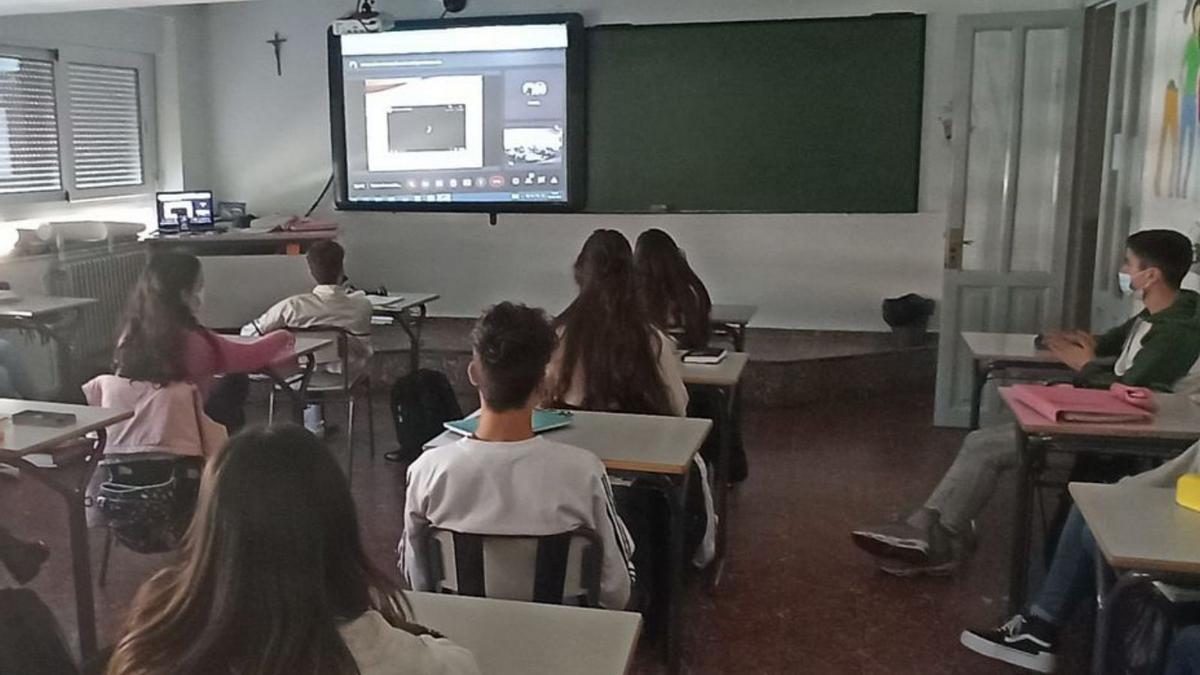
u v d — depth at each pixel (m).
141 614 1.07
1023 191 5.59
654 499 2.67
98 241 6.18
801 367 5.88
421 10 6.88
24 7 4.84
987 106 5.75
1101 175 5.39
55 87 6.23
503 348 2.03
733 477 4.21
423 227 7.20
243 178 7.38
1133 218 4.69
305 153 7.30
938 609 3.27
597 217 6.88
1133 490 2.28
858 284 6.60
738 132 6.50
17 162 6.01
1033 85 5.50
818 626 3.15
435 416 4.30
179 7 7.03
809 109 6.39
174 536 2.95
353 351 4.61
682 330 3.82
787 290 6.70
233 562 1.02
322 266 4.51
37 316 4.74
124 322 3.17
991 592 3.40
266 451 1.05
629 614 1.68
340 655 1.03
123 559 3.61
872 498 4.34
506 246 7.09
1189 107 3.96
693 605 3.29
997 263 5.81
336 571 1.07
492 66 6.69
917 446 5.11
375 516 4.08
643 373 2.96
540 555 2.04
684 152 6.59
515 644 1.57
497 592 2.09
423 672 1.13
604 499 2.08
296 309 4.43
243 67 7.28
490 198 6.85
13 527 3.91
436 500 2.07
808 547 3.79
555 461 2.04
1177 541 1.98
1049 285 5.29
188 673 1.00
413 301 5.23
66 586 3.37
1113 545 1.96
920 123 6.29
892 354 6.14
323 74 7.16
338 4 7.05
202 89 7.33
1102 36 5.39
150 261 3.17
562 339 2.98
